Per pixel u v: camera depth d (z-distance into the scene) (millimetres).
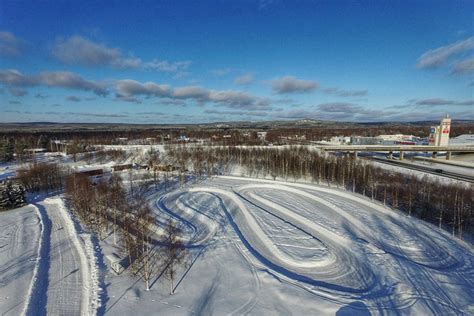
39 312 25844
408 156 153500
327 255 39125
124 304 26781
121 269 32656
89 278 31125
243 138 195875
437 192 67688
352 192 74125
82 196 51750
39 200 66000
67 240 41562
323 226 50094
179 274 32719
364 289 31844
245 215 56344
